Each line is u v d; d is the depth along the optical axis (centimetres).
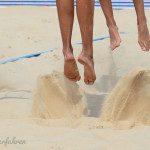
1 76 1102
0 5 2709
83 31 641
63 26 670
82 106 745
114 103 700
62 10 667
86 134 609
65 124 684
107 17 899
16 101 862
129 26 1909
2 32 1756
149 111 690
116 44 880
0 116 740
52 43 1581
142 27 826
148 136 598
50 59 1334
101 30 1809
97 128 658
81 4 631
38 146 556
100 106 823
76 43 1569
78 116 729
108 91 966
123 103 697
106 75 1077
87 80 682
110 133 614
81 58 643
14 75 1133
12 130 637
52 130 634
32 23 1972
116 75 1091
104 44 1455
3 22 2023
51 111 734
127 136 600
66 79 747
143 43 830
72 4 668
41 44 1563
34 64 1278
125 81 705
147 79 693
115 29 893
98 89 978
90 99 882
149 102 691
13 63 1277
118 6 2619
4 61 1316
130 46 1415
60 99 740
